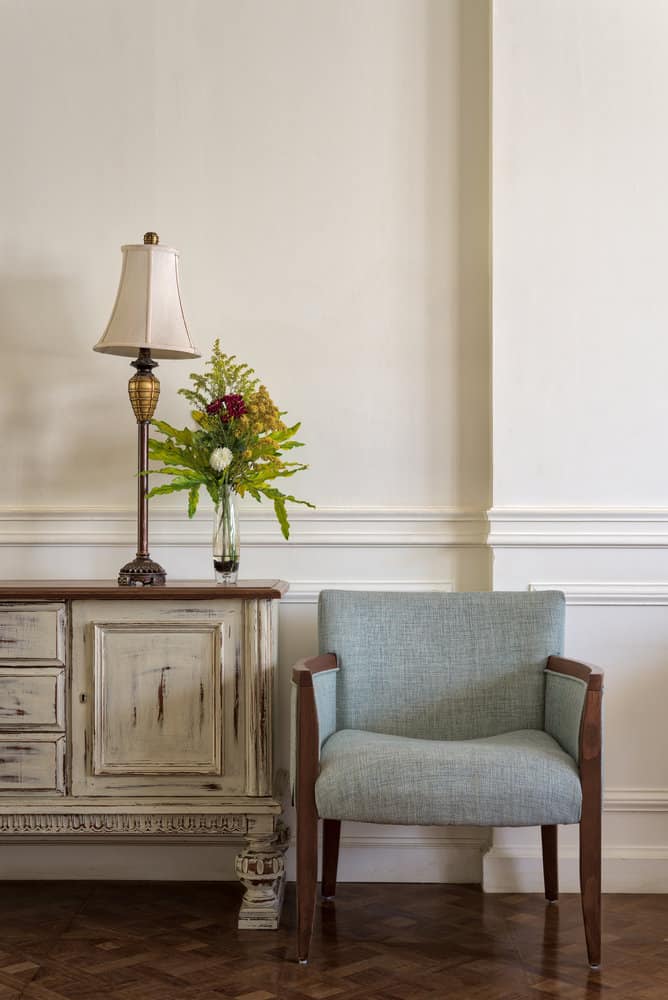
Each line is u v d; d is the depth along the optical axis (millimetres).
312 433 3344
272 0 3354
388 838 3248
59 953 2592
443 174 3352
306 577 3307
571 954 2602
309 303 3352
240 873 2777
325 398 3350
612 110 3240
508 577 3211
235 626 2791
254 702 2775
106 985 2389
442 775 2420
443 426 3344
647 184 3238
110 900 3025
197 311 3344
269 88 3355
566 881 3127
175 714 2789
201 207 3350
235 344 3350
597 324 3230
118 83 3354
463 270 3344
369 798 2436
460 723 2873
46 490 3328
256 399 3010
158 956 2574
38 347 3342
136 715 2791
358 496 3342
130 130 3355
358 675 2891
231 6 3355
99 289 3346
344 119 3355
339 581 3303
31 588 2791
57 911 2922
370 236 3354
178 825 2793
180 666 2793
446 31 3354
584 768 2488
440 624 2924
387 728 2877
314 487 3336
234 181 3354
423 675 2895
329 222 3352
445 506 3334
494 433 3230
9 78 3348
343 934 2742
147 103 3355
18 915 2885
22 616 2793
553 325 3234
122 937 2709
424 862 3240
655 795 3178
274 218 3354
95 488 3330
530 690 2873
